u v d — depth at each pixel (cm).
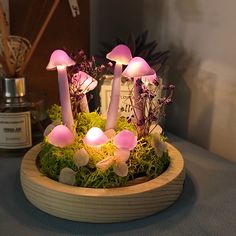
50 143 35
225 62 45
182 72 52
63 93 36
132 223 32
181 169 36
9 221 33
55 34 53
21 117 44
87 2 54
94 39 65
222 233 31
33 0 51
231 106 46
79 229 31
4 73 44
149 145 36
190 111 52
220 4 44
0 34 44
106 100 48
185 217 33
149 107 38
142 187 33
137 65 33
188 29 50
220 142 48
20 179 39
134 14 59
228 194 38
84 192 31
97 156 33
